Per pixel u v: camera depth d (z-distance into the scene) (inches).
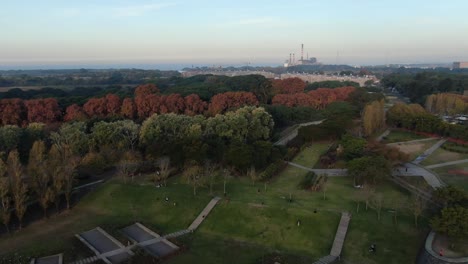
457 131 5118.1
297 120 6505.9
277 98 7608.3
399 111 6141.7
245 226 2871.6
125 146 4384.8
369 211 3024.1
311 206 3107.8
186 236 2780.5
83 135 4325.8
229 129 4692.4
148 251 2536.9
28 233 2763.3
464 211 2429.9
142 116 6048.2
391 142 5226.4
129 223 2955.2
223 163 4020.7
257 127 4950.8
